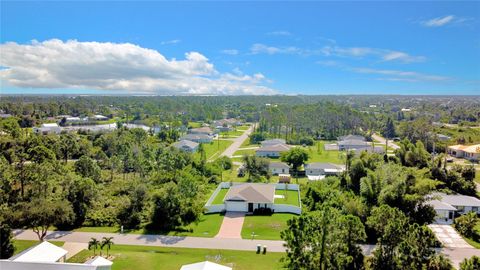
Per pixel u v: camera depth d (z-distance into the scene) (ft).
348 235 115.85
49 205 155.53
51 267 105.70
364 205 165.99
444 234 164.76
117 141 366.43
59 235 165.27
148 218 180.96
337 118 576.20
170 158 276.82
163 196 177.99
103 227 176.86
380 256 115.96
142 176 263.90
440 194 211.41
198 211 184.14
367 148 406.62
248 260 138.10
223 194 236.63
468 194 226.38
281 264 133.80
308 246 106.52
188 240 160.04
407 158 288.92
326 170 298.56
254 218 189.88
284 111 638.12
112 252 145.69
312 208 200.23
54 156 268.41
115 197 215.72
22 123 537.65
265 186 222.07
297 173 309.01
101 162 314.35
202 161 291.38
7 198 196.85
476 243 155.12
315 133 568.82
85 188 185.57
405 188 170.19
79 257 139.95
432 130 444.14
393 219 117.60
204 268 112.06
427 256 115.75
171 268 130.52
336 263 105.91
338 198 185.78
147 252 146.41
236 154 404.36
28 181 210.79
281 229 173.88
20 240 157.99
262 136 511.81
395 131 549.13
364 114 620.49
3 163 223.10
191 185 196.85
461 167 244.42
